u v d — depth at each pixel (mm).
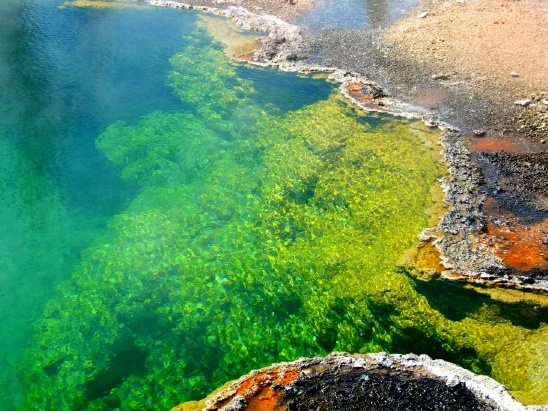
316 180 17969
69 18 29812
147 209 17578
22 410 11984
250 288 14445
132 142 20547
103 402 12102
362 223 15875
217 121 21594
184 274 15047
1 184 18562
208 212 17250
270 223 16500
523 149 18406
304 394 10844
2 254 16094
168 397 12094
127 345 13406
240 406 10641
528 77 21859
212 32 28609
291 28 27875
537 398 10609
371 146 18922
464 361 12328
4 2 30953
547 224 15352
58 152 20109
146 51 26766
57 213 17609
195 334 13469
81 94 23312
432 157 18078
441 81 22359
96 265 15633
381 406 10484
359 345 12867
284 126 20844
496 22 25750
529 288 13062
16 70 24578
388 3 29812
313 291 14094
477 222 15445
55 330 13812
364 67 24031
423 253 14375
